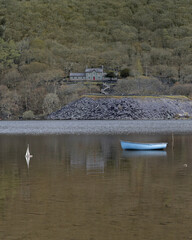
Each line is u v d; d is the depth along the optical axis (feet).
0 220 99.40
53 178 153.79
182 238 87.40
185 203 113.80
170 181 146.51
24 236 89.04
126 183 142.92
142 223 96.73
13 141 344.90
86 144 313.12
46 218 100.73
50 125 650.43
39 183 143.43
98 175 160.76
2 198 120.26
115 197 120.98
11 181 147.74
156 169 177.37
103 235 89.25
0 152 252.62
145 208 108.99
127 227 94.12
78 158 220.43
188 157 223.71
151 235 89.10
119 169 177.68
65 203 114.42
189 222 97.19
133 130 505.66
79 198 120.06
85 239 87.15
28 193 126.82
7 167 184.34
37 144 313.73
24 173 166.40
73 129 535.19
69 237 88.38
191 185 138.51
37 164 194.80
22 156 230.07
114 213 104.53
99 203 114.11
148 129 524.93
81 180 149.07
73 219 99.91
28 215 103.24
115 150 264.93
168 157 224.12
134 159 215.31
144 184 140.97
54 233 90.63
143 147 264.11
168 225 95.25
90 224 96.22
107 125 635.25
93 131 488.44
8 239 87.45
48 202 115.55
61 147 287.48
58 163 198.80
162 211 106.01
